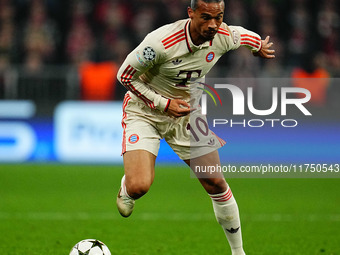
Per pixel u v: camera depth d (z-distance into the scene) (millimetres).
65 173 49125
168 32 18516
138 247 24609
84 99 53781
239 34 19734
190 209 34875
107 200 37875
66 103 53844
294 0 65938
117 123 53375
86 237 26688
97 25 63625
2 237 26438
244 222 31031
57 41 62688
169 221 31078
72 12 64250
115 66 54031
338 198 39750
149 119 19797
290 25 65250
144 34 62156
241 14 64062
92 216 32344
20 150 53938
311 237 27047
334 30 66375
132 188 18672
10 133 53906
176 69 19031
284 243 25688
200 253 23531
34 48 60469
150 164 19141
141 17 63000
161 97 19156
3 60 59906
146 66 18703
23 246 24484
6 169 50750
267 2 65250
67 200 37750
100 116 53406
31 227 29031
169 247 24672
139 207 35531
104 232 27969
